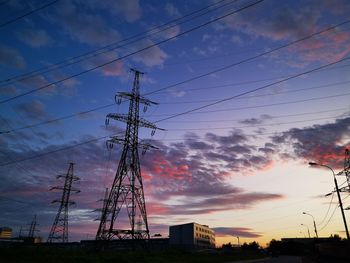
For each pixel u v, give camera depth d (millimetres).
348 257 44156
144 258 49312
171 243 118062
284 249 127438
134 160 53562
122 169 52688
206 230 130875
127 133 53875
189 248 109812
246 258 76625
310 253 96875
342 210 40781
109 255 47875
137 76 57531
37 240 115875
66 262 38312
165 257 54688
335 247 51344
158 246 111938
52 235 78250
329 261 50438
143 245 56938
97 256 45438
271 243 141500
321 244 63156
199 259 59500
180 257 60500
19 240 106688
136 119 55219
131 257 48594
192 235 113625
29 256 39875
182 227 117000
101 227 51344
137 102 55875
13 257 38125
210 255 82438
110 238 50562
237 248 156250
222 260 61688
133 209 52188
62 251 49688
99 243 51312
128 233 51219
